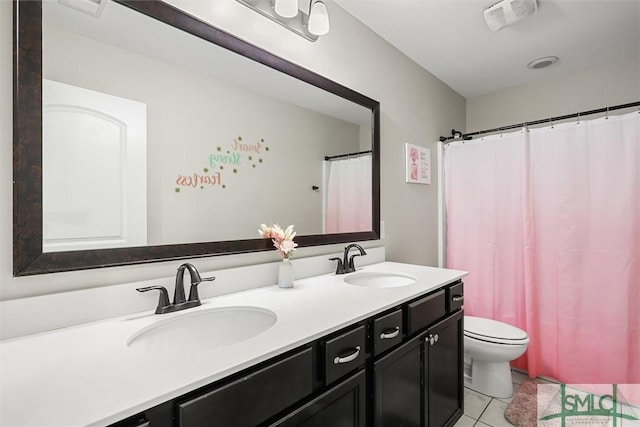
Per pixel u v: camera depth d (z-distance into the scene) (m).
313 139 1.68
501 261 2.37
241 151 1.38
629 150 1.89
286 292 1.32
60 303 0.92
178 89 1.19
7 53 0.87
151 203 1.11
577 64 2.51
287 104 1.56
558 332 2.14
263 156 1.46
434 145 2.68
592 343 2.02
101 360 0.73
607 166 1.95
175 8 1.17
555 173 2.13
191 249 1.21
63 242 0.93
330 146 1.77
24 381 0.64
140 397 0.58
